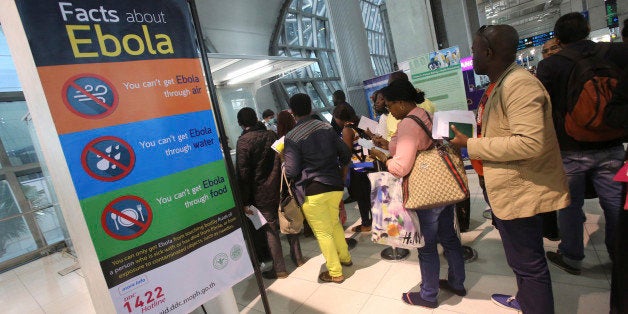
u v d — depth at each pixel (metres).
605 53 1.65
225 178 1.39
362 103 9.55
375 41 17.30
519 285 1.43
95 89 1.05
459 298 1.92
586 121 1.61
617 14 8.04
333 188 2.27
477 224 2.88
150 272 1.16
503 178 1.30
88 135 1.04
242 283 2.72
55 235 5.48
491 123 1.34
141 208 1.14
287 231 2.54
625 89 1.22
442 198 1.56
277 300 2.35
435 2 10.18
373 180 1.89
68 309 3.19
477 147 1.30
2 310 3.51
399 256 2.57
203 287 1.30
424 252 1.81
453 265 1.90
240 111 2.56
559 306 1.72
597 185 1.80
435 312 1.85
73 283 3.84
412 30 5.88
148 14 1.18
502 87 1.27
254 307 2.33
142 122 1.15
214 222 1.34
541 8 16.39
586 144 1.74
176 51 1.25
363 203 3.14
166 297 1.20
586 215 2.67
